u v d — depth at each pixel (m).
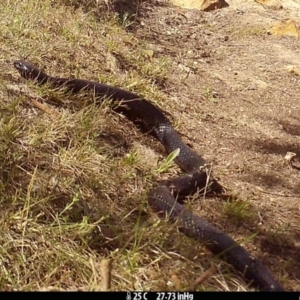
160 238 6.36
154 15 16.16
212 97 11.51
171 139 8.88
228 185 8.39
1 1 11.47
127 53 11.91
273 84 12.75
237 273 6.24
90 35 11.85
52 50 10.40
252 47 14.88
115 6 14.92
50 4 12.28
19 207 6.42
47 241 6.10
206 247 6.47
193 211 7.46
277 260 6.82
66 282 5.82
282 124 10.93
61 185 6.97
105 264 5.65
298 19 17.70
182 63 13.01
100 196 7.15
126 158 7.96
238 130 10.36
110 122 8.88
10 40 10.14
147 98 10.32
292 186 8.76
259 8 18.16
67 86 9.16
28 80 9.07
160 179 8.03
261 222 7.55
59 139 7.82
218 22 16.64
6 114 7.85
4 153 7.06
